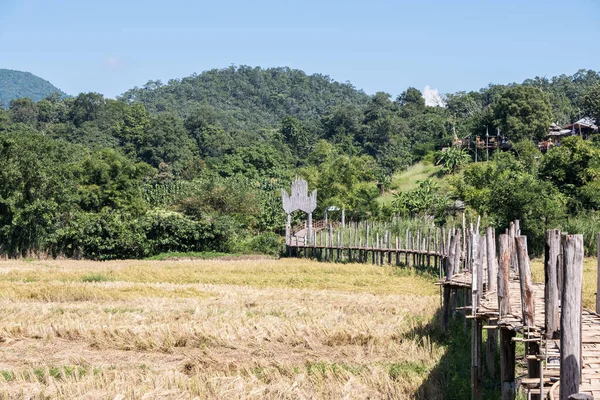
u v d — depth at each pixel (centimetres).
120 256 5138
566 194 5434
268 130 14925
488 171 6106
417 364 1662
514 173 5997
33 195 5138
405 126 11800
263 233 6166
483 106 12444
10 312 2333
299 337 1891
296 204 5316
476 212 5512
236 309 2406
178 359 1734
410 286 3259
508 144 8444
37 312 2317
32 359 1727
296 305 2503
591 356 1030
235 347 1836
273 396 1368
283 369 1578
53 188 5228
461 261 2753
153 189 8175
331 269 4044
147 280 3578
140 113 12412
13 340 1906
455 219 5831
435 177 8488
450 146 9938
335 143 12344
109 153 6988
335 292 2995
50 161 5447
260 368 1598
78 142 11606
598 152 5619
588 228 4484
